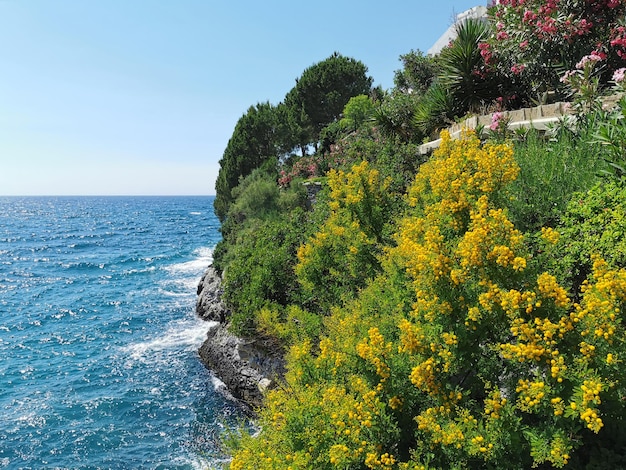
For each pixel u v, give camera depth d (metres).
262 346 13.01
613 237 3.80
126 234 75.19
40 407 14.19
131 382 15.61
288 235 13.45
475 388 3.79
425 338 3.80
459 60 11.06
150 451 11.60
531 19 8.50
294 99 45.28
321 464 3.84
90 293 31.06
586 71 6.35
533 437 3.09
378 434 3.82
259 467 4.12
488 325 3.59
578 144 5.53
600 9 8.26
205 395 14.02
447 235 4.60
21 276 38.75
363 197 8.49
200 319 22.91
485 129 7.60
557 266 3.70
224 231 28.58
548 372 3.07
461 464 3.37
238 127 40.03
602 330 2.86
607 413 3.09
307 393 4.34
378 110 14.59
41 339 21.16
